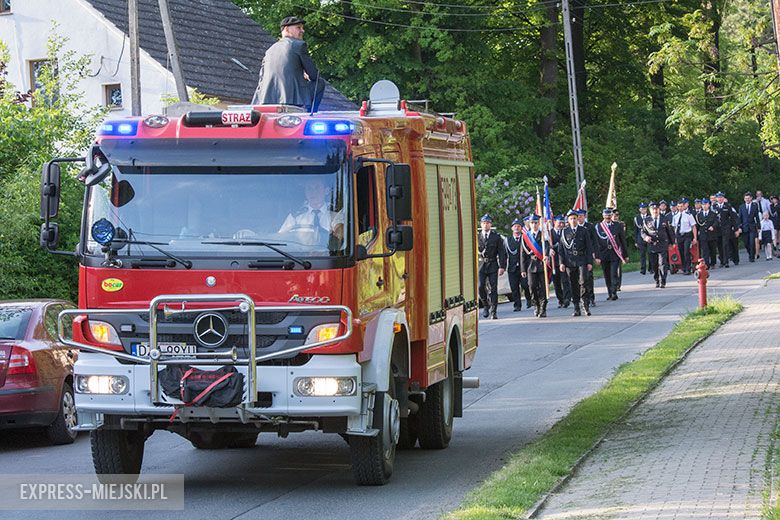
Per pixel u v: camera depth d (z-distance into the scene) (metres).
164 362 14.76
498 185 62.72
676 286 51.16
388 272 16.36
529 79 90.69
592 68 93.31
